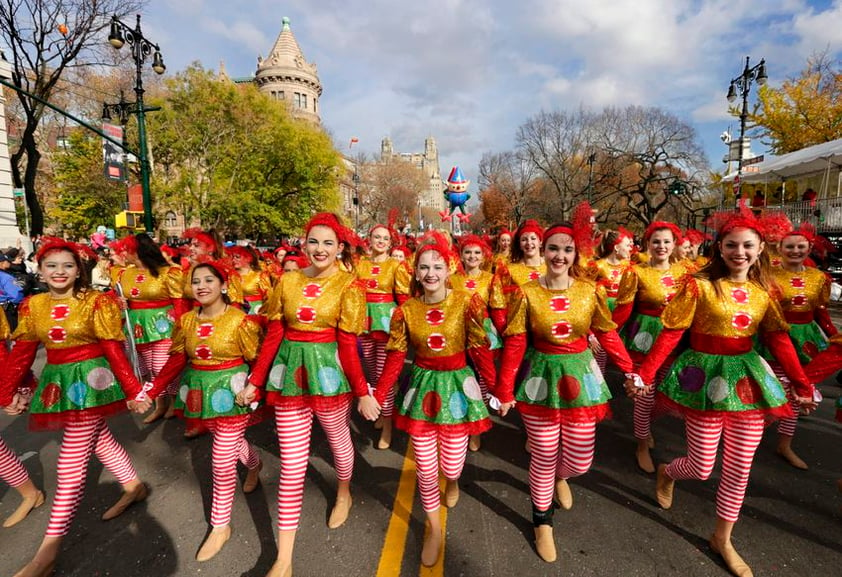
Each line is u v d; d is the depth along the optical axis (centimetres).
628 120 3322
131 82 2503
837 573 250
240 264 568
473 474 362
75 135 2728
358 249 530
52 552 264
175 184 2234
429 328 269
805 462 369
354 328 271
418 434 263
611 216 3581
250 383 277
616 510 310
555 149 3506
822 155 1397
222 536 280
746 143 1698
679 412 276
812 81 2047
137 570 264
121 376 290
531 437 274
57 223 3347
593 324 281
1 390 291
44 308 289
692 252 569
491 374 271
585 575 251
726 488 258
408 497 332
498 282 365
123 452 322
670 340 276
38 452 421
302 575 256
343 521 303
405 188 5916
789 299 382
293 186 2831
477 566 260
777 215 283
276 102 2736
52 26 1816
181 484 356
